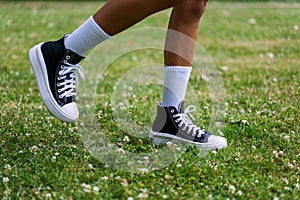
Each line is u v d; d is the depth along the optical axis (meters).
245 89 5.03
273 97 4.64
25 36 7.74
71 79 3.16
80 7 11.39
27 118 3.86
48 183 2.78
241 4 11.92
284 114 4.07
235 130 3.70
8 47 6.95
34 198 2.61
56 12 10.41
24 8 11.01
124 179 2.82
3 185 2.77
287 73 5.64
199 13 3.19
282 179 2.93
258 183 2.84
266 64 6.25
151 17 9.70
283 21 9.32
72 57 3.09
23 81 5.19
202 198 2.67
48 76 3.10
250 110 4.19
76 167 2.98
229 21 9.47
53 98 3.12
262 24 9.09
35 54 3.09
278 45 7.37
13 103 4.33
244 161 3.14
